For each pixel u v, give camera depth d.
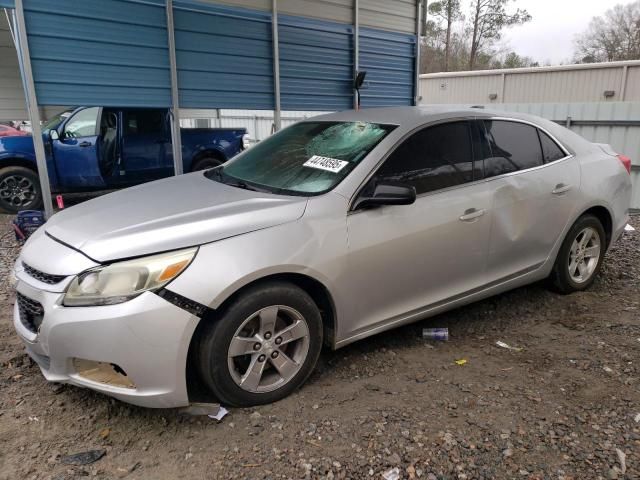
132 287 2.49
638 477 2.34
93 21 5.89
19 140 8.05
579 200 4.24
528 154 4.02
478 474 2.37
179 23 6.57
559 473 2.37
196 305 2.54
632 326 3.93
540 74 19.62
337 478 2.34
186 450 2.54
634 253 5.83
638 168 8.41
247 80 7.37
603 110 8.64
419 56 9.64
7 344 3.54
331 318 3.11
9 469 2.39
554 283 4.47
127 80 6.27
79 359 2.56
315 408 2.87
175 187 3.57
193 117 9.66
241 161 3.99
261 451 2.52
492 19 38.72
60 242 2.82
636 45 38.91
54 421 2.74
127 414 2.80
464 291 3.67
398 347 3.62
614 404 2.90
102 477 2.36
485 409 2.86
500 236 3.74
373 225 3.11
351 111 4.11
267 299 2.76
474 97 21.34
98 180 8.52
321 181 3.22
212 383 2.70
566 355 3.50
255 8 7.25
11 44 10.00
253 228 2.77
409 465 2.42
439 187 3.45
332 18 8.16
